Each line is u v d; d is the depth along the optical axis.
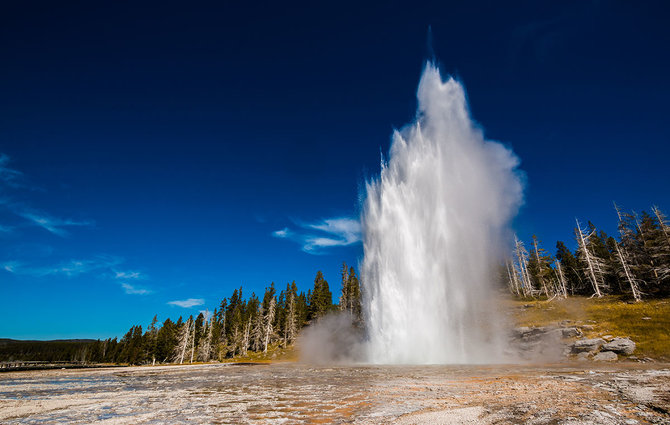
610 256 70.06
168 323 88.69
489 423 8.95
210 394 16.03
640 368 21.64
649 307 41.97
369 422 9.48
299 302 95.06
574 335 33.69
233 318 93.94
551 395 12.59
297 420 9.95
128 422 10.34
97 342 131.88
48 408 13.25
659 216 57.03
